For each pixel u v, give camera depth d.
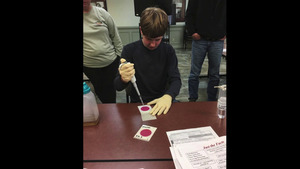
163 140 0.66
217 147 0.60
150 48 1.12
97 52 1.47
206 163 0.54
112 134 0.69
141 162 0.56
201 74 3.22
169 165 0.55
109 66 1.62
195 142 0.63
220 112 0.77
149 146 0.63
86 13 1.36
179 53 4.86
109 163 0.56
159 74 1.18
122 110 0.86
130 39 5.07
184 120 0.77
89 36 1.43
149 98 1.20
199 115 0.80
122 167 0.55
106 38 1.51
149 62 1.16
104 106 0.90
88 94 0.73
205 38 1.85
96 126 0.74
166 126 0.73
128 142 0.65
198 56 1.96
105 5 4.67
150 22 0.92
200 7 1.74
